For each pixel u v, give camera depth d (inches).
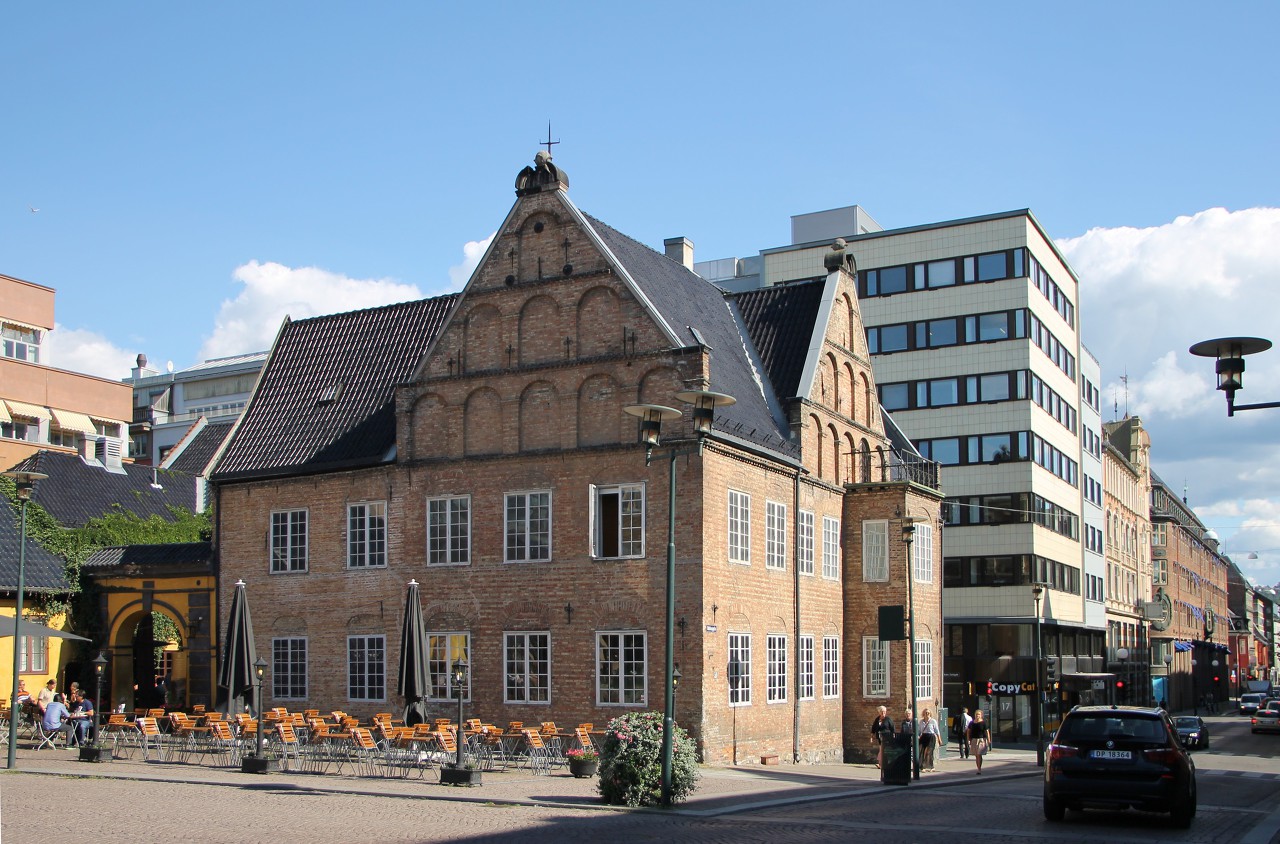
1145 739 876.0
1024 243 2706.7
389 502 1585.9
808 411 1697.8
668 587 1008.2
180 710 1715.1
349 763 1307.8
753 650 1504.7
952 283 2770.7
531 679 1460.4
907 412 2780.5
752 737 1486.2
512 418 1513.3
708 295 1815.9
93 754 1323.8
